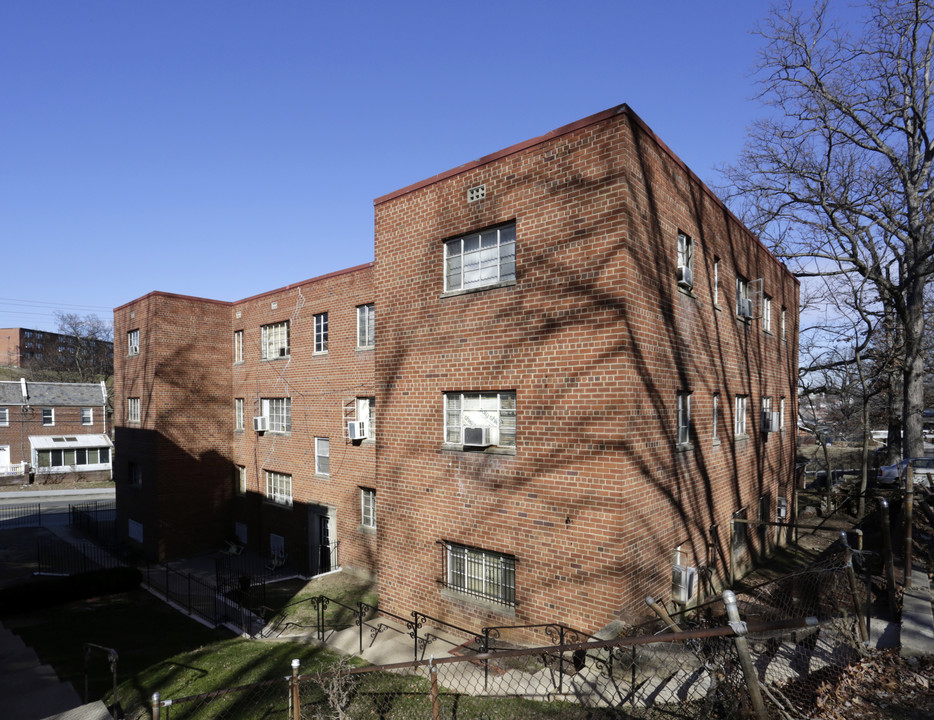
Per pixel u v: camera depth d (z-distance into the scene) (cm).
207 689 973
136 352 2389
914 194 2289
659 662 730
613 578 897
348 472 1834
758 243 1675
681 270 1117
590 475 932
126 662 1145
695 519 1188
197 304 2323
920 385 2241
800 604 930
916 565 960
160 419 2192
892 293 2316
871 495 1678
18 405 4322
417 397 1207
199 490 2283
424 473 1189
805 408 3578
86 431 4638
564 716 668
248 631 1317
